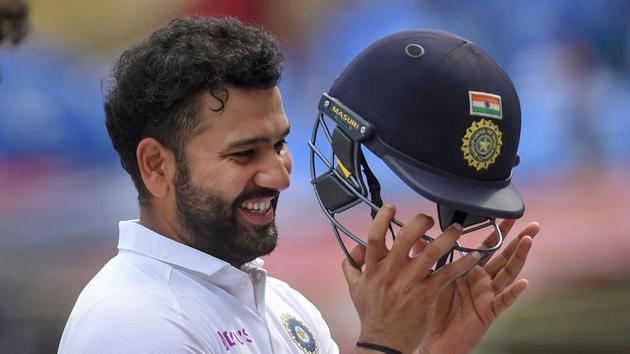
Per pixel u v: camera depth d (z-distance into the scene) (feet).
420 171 19.48
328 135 21.31
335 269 69.56
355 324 66.54
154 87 20.53
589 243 69.51
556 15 79.71
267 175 20.57
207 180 20.47
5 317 68.39
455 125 19.38
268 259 71.10
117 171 77.82
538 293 68.13
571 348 65.72
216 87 20.13
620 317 66.08
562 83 78.64
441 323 23.32
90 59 80.28
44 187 76.69
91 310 20.03
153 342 19.29
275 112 20.84
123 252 21.54
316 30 81.51
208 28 20.86
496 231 20.93
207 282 20.94
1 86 77.92
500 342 66.69
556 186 74.64
